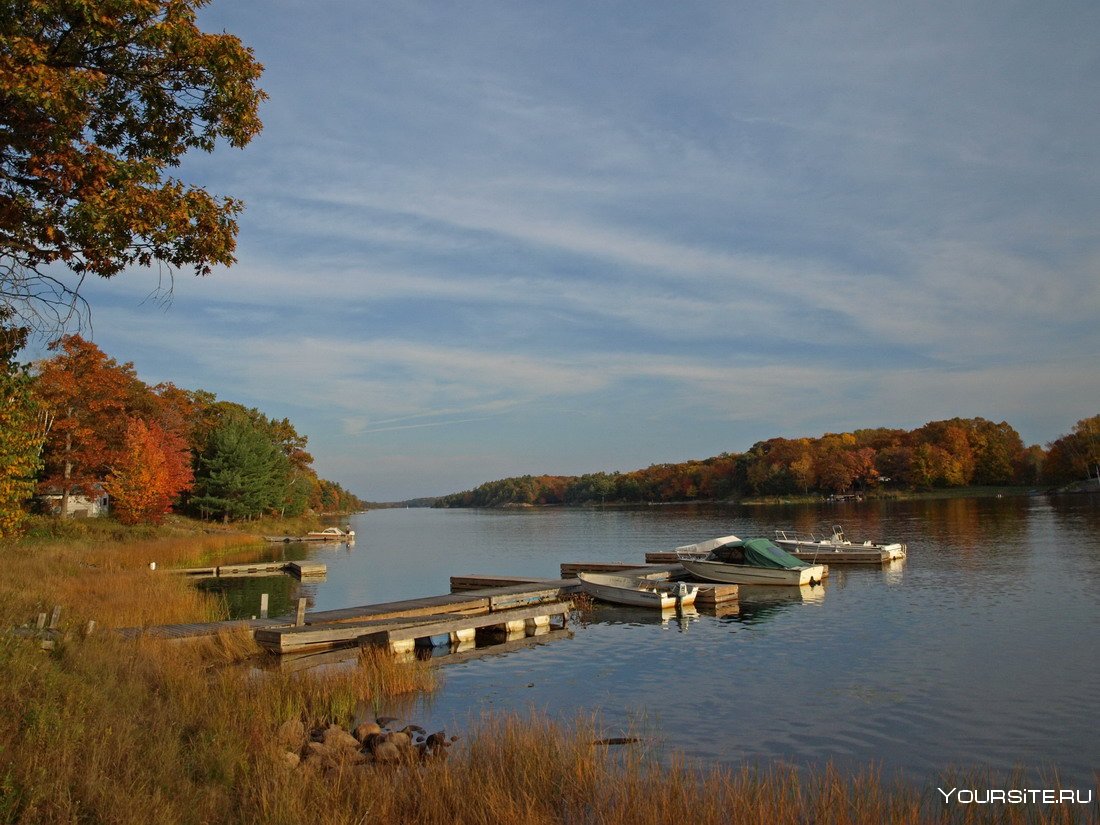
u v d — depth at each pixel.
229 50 10.59
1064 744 11.62
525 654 19.67
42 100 8.84
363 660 16.50
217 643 18.86
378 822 8.03
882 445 135.00
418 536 85.56
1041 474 116.56
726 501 146.00
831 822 7.95
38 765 7.26
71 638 14.09
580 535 72.81
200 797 7.77
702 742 11.91
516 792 8.80
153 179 10.22
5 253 10.28
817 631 21.28
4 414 13.55
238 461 73.62
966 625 20.97
